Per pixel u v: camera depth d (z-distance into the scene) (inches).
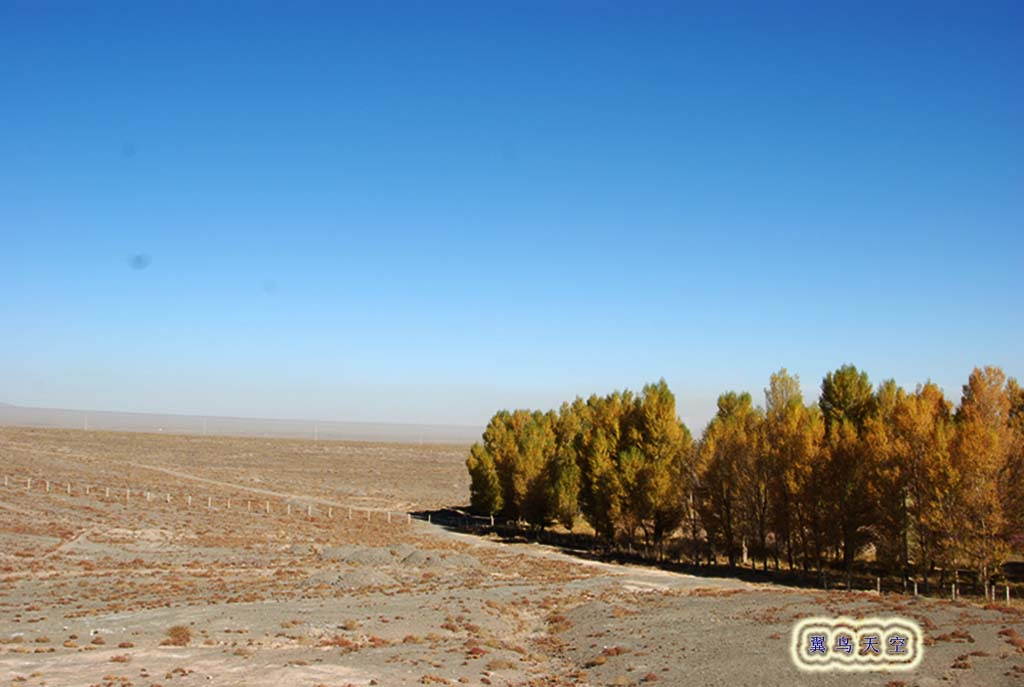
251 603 1391.5
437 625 1261.1
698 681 898.7
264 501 3299.7
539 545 2721.5
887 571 2042.3
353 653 1023.0
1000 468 1695.4
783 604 1385.3
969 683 792.3
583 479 2731.3
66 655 940.6
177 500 2982.3
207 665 916.6
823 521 1971.0
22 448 4891.7
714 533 2261.3
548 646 1196.5
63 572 1674.5
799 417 2097.7
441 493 4419.3
